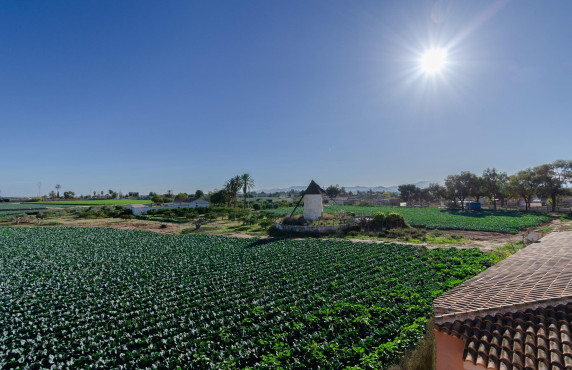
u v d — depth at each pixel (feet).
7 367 36.94
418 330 40.19
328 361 34.86
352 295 58.34
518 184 260.01
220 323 47.26
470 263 80.12
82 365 37.01
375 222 145.69
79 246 122.62
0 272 82.94
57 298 60.85
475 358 23.39
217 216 234.38
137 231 167.43
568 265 37.04
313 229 140.26
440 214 242.78
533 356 21.74
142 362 36.86
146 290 65.41
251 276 73.82
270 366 34.50
